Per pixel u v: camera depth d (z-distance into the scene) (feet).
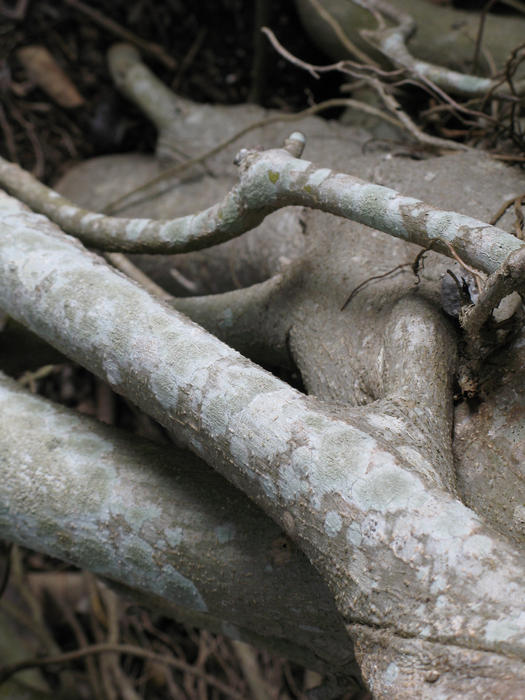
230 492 2.20
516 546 1.77
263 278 3.11
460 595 1.73
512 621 1.69
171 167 3.74
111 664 4.30
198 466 2.28
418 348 2.19
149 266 3.58
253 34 4.43
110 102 4.33
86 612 4.50
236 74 4.52
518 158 2.74
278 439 1.91
